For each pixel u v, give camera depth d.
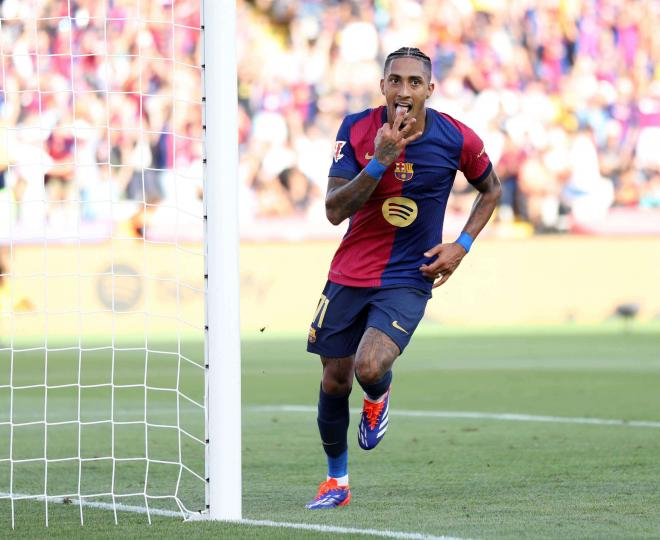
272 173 88.81
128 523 14.86
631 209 92.00
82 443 25.95
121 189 83.38
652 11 95.00
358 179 15.28
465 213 90.12
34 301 78.50
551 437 25.94
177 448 24.84
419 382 42.75
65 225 81.00
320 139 90.50
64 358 59.25
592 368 48.56
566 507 16.09
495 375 45.50
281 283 84.19
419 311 16.34
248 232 86.69
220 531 13.98
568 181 92.50
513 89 93.56
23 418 31.94
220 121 14.98
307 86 91.19
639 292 89.31
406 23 93.31
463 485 18.67
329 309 16.59
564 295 88.19
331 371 16.62
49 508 16.45
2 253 79.06
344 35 92.38
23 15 85.12
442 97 93.50
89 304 78.94
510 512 15.66
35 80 84.44
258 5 91.38
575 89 94.00
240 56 90.50
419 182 16.23
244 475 20.38
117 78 85.50
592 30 94.69
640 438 25.58
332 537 13.44
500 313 87.06
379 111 16.38
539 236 88.38
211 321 14.95
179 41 87.44
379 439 16.70
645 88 94.44
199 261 81.81
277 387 41.69
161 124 85.69
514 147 92.50
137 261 80.44
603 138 93.38
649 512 15.57
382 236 16.42
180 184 85.12
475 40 93.88
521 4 94.25
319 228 87.31
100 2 86.12
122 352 63.25
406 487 18.55
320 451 23.92
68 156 83.44
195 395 38.72
